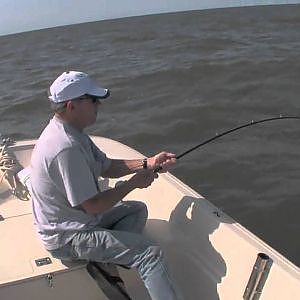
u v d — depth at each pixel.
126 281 2.56
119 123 6.89
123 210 2.50
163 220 2.81
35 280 2.32
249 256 2.30
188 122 6.78
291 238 4.26
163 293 2.24
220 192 4.96
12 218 2.83
